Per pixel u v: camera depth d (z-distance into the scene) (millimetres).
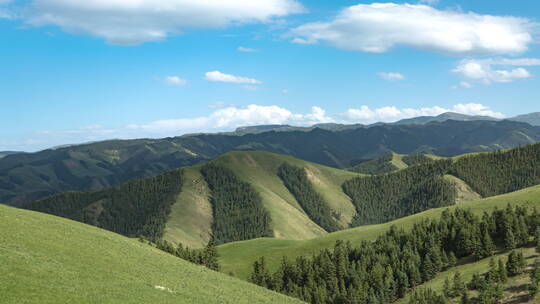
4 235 61562
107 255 72125
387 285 154250
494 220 164375
